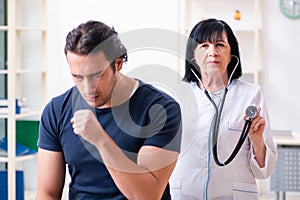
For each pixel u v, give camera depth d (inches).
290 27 194.4
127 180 58.3
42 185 69.0
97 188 65.8
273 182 163.0
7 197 173.6
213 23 81.6
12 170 173.3
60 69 200.7
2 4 186.5
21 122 183.0
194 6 197.5
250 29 190.1
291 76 195.5
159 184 59.3
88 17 199.3
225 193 86.1
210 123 72.0
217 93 69.1
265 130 89.0
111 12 198.7
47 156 68.4
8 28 170.1
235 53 84.8
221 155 83.1
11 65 171.0
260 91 89.0
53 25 200.4
